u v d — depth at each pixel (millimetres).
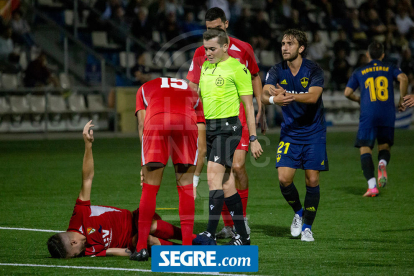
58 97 53406
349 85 24297
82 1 62219
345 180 28703
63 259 13648
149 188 13648
